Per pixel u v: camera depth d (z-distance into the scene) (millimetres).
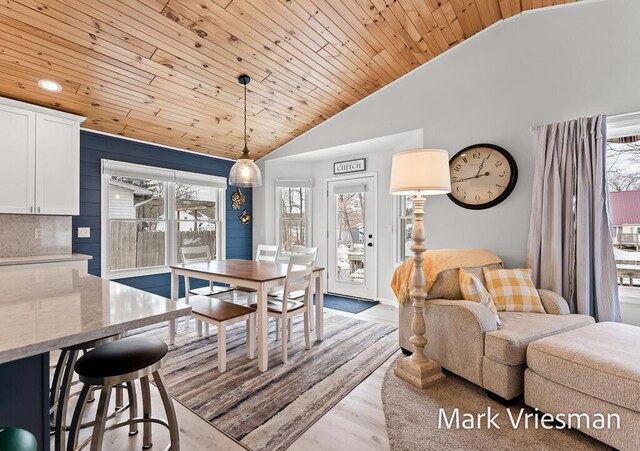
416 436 1693
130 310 1115
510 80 3033
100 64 2740
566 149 2643
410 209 4473
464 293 2367
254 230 5570
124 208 4082
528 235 2877
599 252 2479
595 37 2660
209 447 1635
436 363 2309
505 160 3014
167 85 3174
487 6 2875
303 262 2762
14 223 3170
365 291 4957
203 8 2389
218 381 2307
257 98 3686
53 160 3209
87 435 1738
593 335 1894
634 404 1426
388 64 3457
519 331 2033
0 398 1002
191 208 4816
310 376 2381
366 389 2195
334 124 4414
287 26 2703
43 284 1550
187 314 1159
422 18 2861
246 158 3143
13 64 2592
